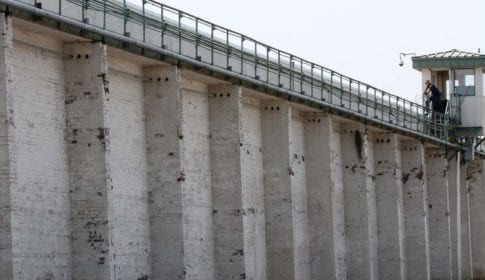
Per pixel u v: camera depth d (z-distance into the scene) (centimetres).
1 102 2828
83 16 3175
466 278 7031
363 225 5403
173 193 3678
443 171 6556
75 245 3259
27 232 3067
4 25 2831
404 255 6125
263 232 4547
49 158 3188
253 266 4391
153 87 3697
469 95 6769
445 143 6506
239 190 4112
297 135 4906
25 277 3039
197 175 4019
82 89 3272
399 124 5881
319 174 4972
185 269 3684
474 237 7269
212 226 4112
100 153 3259
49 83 3203
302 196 4922
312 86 4797
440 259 6531
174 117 3681
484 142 7338
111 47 3366
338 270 5231
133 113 3634
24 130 3083
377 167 5847
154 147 3694
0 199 2827
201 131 4069
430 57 6762
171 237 3678
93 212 3259
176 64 3684
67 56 3278
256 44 4306
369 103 5503
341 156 5422
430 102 6750
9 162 2825
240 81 4141
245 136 4419
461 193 7006
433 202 6562
